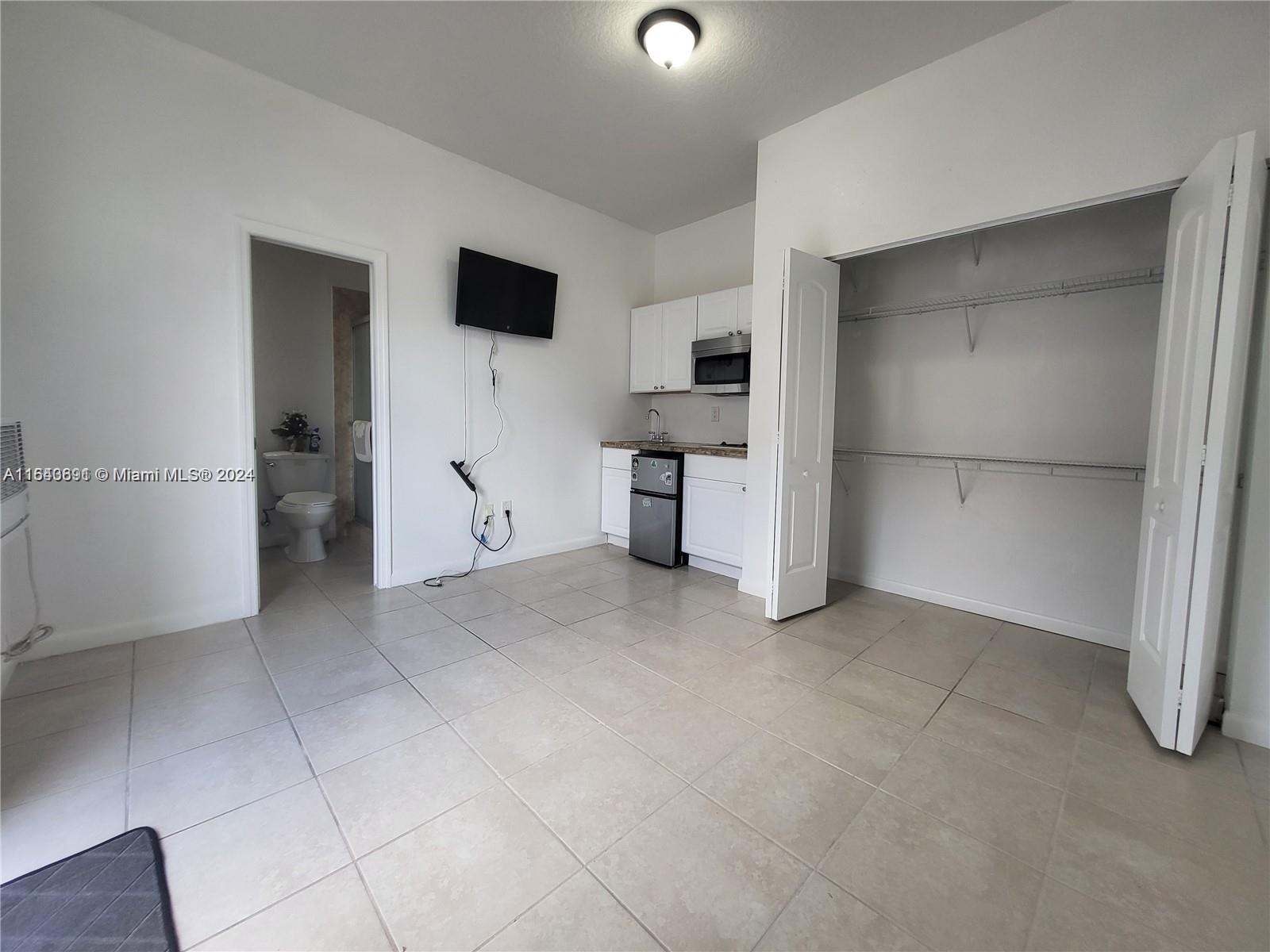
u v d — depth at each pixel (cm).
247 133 259
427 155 325
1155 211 238
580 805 146
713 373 394
